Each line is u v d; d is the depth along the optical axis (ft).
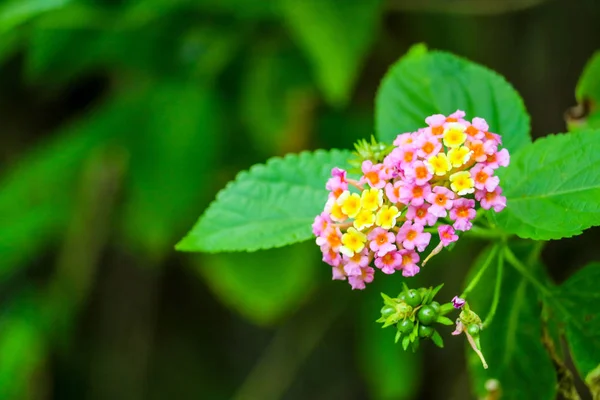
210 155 3.35
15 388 3.75
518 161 2.50
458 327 2.41
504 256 2.53
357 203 2.42
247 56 3.60
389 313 2.41
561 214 2.46
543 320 2.54
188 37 3.54
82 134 3.50
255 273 3.58
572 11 3.94
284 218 2.55
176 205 3.31
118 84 3.98
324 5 3.21
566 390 2.55
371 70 3.81
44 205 3.67
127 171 3.43
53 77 3.80
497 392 2.56
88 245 3.95
